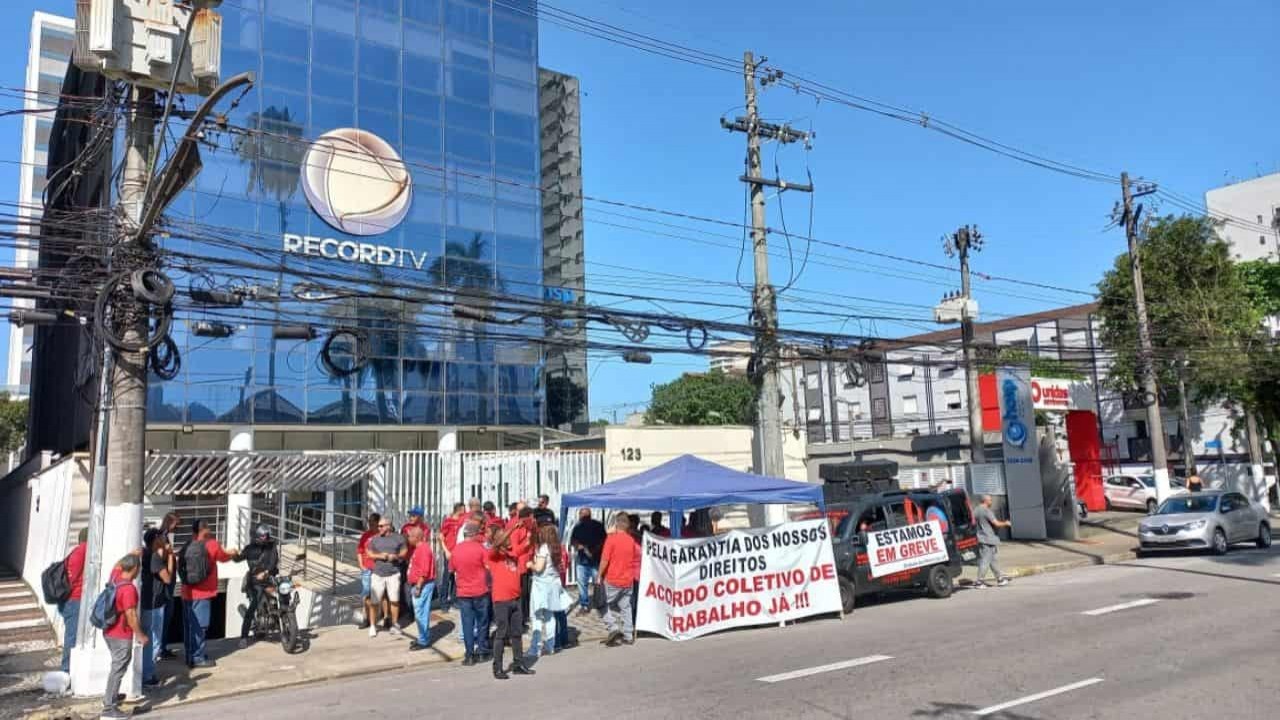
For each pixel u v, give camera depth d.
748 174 18.64
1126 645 10.76
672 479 14.59
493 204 35.44
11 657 13.09
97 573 10.48
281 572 20.02
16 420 61.50
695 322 17.27
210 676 11.12
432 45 34.88
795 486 14.59
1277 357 33.78
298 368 30.02
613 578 12.66
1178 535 21.80
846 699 8.52
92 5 10.52
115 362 10.83
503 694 9.50
